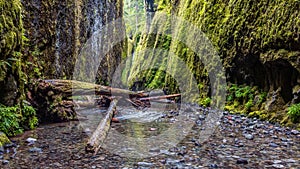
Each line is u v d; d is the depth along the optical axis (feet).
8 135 19.57
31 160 14.39
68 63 39.14
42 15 31.55
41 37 31.12
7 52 19.95
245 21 33.01
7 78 20.42
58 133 21.20
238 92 33.40
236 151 16.42
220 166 13.66
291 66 25.35
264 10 29.73
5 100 20.49
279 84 27.20
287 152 16.10
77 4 44.52
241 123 25.91
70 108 27.55
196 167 13.50
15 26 21.79
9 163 13.88
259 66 30.91
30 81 25.17
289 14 25.35
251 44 31.22
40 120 25.57
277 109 26.61
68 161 14.34
